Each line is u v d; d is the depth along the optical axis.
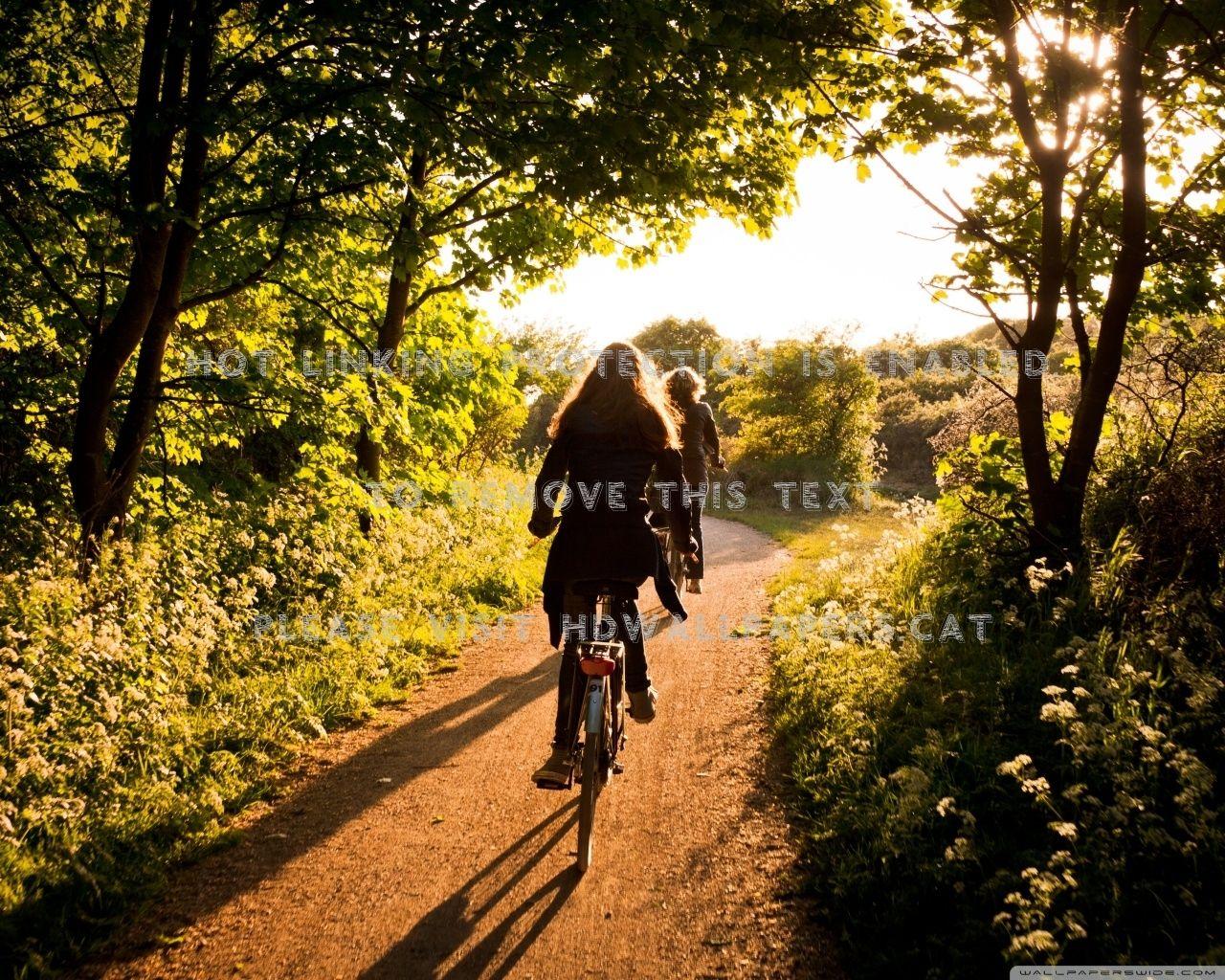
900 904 3.36
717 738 5.52
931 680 5.42
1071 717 3.90
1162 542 5.43
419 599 8.94
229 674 6.28
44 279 8.78
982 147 6.99
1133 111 5.88
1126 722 3.89
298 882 3.89
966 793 3.97
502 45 6.41
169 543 7.44
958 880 3.42
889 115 6.67
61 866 3.75
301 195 8.05
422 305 12.88
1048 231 6.31
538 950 3.34
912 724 4.87
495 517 13.67
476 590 10.10
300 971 3.23
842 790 4.38
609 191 7.38
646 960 3.27
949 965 3.02
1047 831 3.67
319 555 8.39
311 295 11.47
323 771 5.21
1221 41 5.45
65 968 3.26
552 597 4.20
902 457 27.02
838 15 6.53
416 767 5.24
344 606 8.06
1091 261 7.20
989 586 6.40
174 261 7.43
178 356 10.33
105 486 7.23
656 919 3.54
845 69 6.99
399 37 6.70
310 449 10.04
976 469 7.26
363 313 11.91
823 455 25.64
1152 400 7.24
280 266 10.10
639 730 5.74
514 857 4.09
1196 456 5.67
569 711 4.12
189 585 6.62
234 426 9.77
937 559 7.33
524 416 22.69
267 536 8.23
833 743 4.88
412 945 3.39
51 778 4.25
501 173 10.39
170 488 9.81
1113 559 5.61
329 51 7.05
